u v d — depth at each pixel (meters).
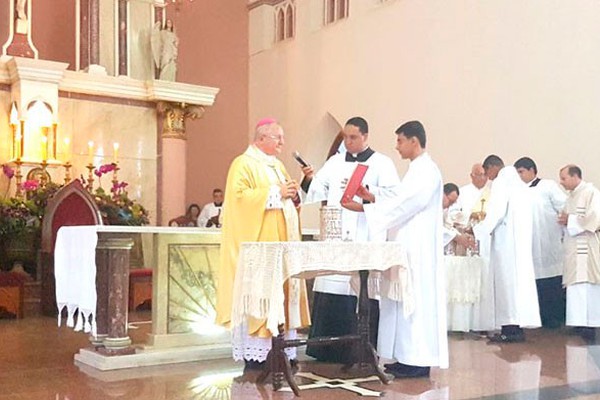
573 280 7.48
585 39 8.68
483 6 10.02
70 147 10.76
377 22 11.82
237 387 4.58
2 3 11.65
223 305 5.05
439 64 10.69
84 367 5.33
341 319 5.47
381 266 4.59
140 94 11.32
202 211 12.58
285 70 13.82
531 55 9.34
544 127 9.13
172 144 11.52
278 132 5.30
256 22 14.59
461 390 4.54
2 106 10.30
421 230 4.88
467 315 7.54
